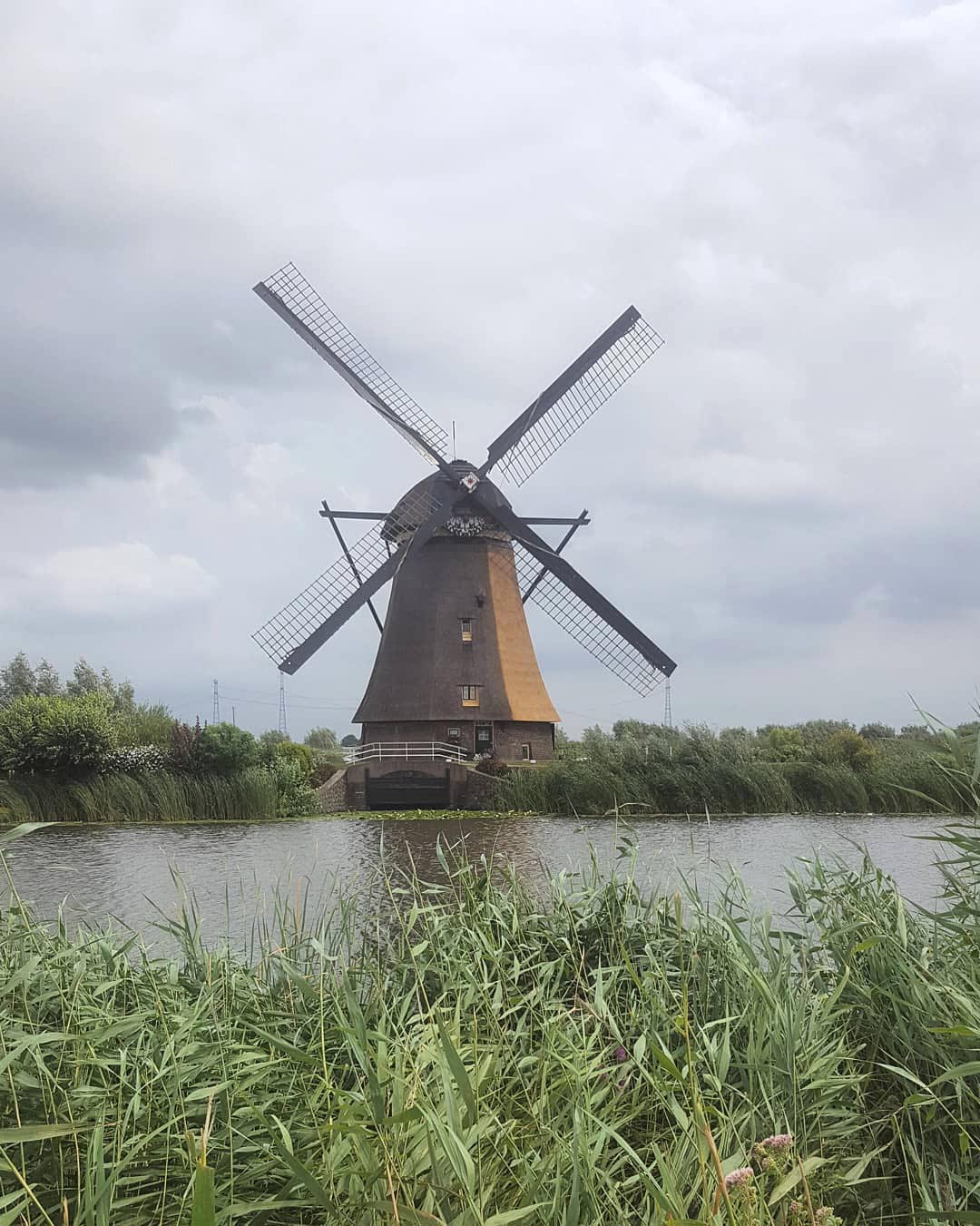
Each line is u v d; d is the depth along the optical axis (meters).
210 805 33.78
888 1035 5.60
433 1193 3.76
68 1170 4.25
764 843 21.45
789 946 6.50
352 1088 5.09
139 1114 4.41
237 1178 4.19
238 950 8.52
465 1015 5.70
